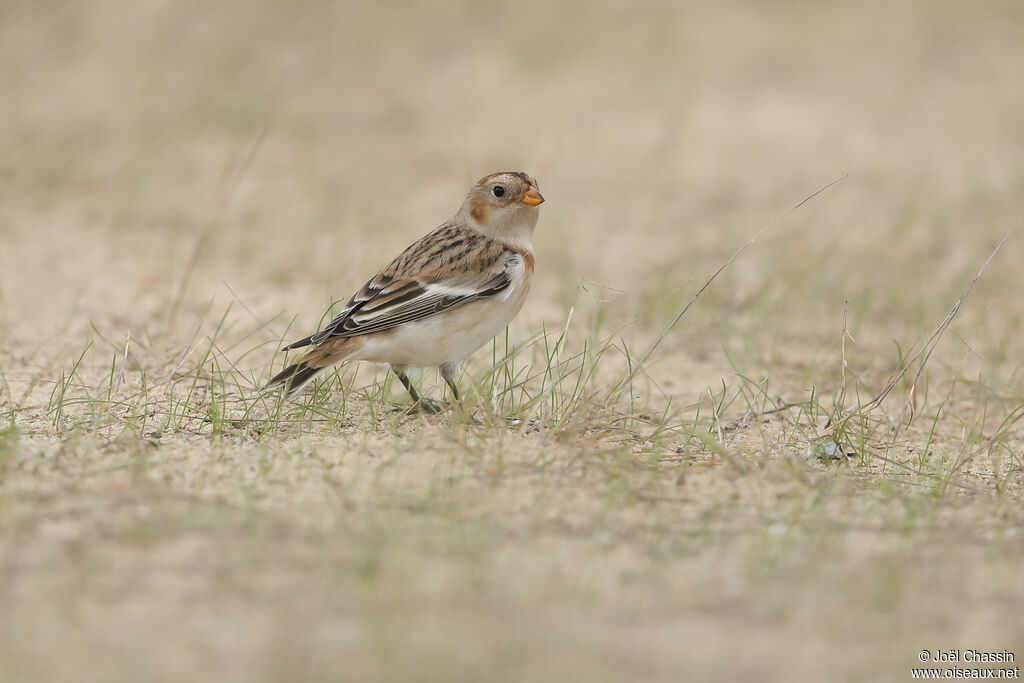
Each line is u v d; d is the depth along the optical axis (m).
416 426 10.02
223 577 7.01
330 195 20.00
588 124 24.41
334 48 28.14
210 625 6.47
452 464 9.02
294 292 14.92
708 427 10.66
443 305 10.01
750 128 24.41
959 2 32.25
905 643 6.59
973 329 14.39
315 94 25.72
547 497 8.47
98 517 7.77
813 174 21.94
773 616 6.84
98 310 13.79
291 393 9.73
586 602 6.90
